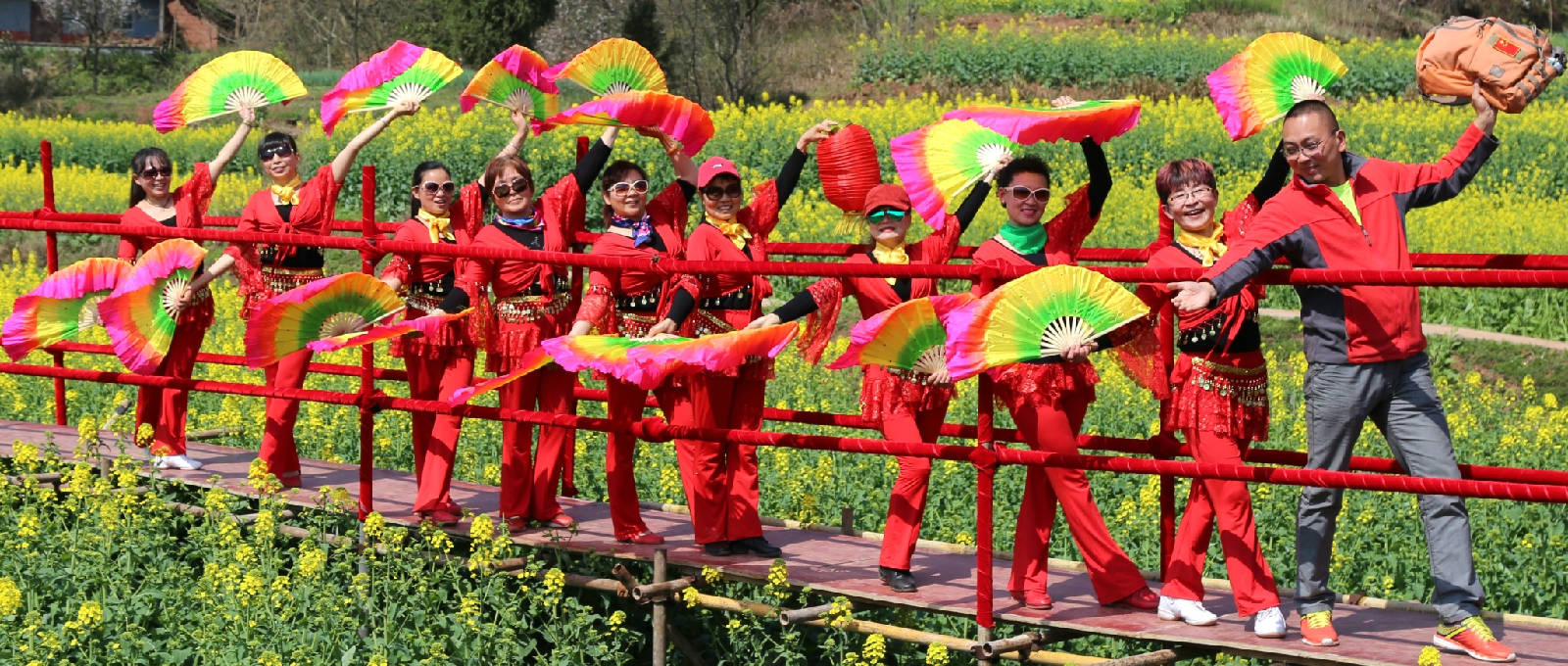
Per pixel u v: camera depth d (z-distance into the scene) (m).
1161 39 35.66
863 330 5.09
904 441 5.71
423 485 6.81
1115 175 23.02
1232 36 38.34
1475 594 4.86
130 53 56.06
